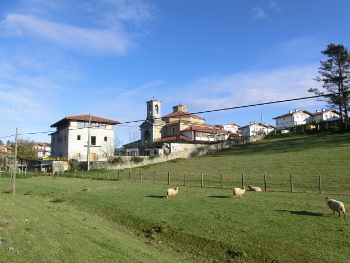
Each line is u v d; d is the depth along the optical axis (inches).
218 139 3356.3
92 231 590.2
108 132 3171.8
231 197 894.4
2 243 466.6
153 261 433.4
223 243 501.0
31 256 413.4
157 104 3555.6
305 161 1670.8
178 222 633.0
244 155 2295.8
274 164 1707.7
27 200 1013.2
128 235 593.6
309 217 614.9
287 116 4274.1
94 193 1108.5
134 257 443.2
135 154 3238.2
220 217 647.1
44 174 2257.6
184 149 2891.2
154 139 3432.6
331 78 2623.0
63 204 949.8
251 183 1256.8
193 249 502.0
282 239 495.2
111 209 808.3
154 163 2439.7
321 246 455.5
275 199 837.8
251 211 691.4
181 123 3344.0
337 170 1333.7
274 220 603.5
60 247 464.8
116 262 413.4
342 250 435.5
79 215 762.8
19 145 3361.2
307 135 2807.6
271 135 3152.1
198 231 567.5
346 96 2527.1
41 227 593.6
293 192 989.2
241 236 524.1
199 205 786.8
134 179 1670.8
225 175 1534.2
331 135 2556.6
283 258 432.1
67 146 2962.6
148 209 768.9
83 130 3034.0
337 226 543.2
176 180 1524.4
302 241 480.7
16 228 570.9
